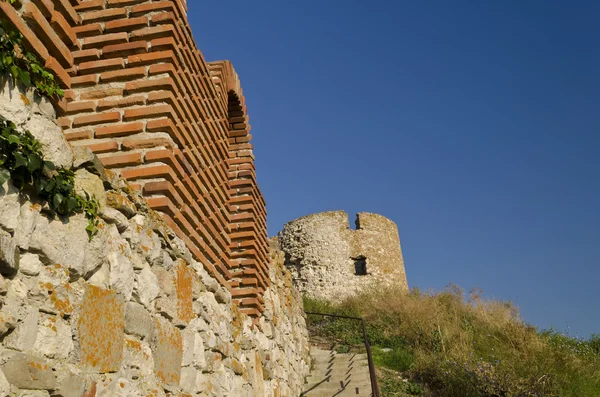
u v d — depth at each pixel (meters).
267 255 7.63
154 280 3.65
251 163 7.03
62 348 2.56
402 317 14.89
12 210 2.32
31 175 2.42
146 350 3.42
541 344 12.41
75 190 2.84
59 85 2.93
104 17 4.47
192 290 4.38
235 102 7.24
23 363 2.27
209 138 5.54
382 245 24.02
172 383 3.75
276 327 8.12
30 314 2.38
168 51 4.34
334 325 14.95
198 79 5.24
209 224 5.26
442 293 16.88
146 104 4.24
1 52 2.37
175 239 4.16
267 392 6.89
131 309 3.27
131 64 4.33
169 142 4.13
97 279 2.97
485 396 10.27
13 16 2.53
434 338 13.00
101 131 4.15
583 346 13.65
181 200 4.36
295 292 11.27
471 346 12.33
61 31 3.13
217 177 5.80
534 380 10.61
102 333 2.91
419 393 10.23
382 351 12.62
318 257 23.42
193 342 4.27
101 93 4.27
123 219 3.31
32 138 2.47
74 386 2.57
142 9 4.50
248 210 6.74
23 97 2.49
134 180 4.05
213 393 4.64
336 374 11.07
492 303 15.12
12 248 2.29
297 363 10.24
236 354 5.53
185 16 4.79
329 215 24.09
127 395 3.09
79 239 2.79
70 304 2.66
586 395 10.60
